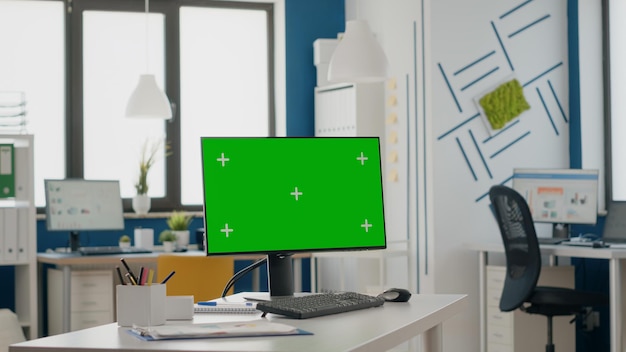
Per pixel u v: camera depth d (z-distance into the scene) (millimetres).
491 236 5902
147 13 6676
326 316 2213
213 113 6988
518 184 5707
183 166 6895
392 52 6199
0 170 5719
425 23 5840
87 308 5602
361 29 5230
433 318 2293
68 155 6586
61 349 1728
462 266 5824
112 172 6707
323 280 6816
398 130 6156
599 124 6086
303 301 2338
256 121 7094
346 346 1710
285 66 6906
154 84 6035
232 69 7031
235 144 2521
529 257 4734
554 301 4715
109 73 6711
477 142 5887
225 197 2492
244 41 7062
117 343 1765
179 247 6121
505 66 5977
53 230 5906
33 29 6520
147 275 2191
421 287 5883
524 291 4758
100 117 6688
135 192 6691
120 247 6102
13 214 5699
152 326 2064
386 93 6285
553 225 5656
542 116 6074
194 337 1819
